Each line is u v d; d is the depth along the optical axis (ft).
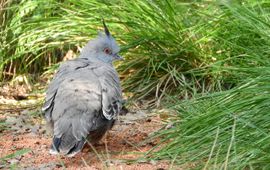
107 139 37.70
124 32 46.78
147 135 38.22
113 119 34.63
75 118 32.71
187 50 45.11
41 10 50.06
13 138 38.50
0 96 48.37
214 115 32.37
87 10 47.52
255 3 40.68
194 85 43.68
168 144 33.47
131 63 46.52
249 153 29.30
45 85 49.52
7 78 51.34
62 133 32.45
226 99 33.27
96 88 33.71
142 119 41.42
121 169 31.99
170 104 42.93
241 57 41.52
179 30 45.65
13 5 51.42
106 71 34.96
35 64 51.62
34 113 43.96
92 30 47.60
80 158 34.55
